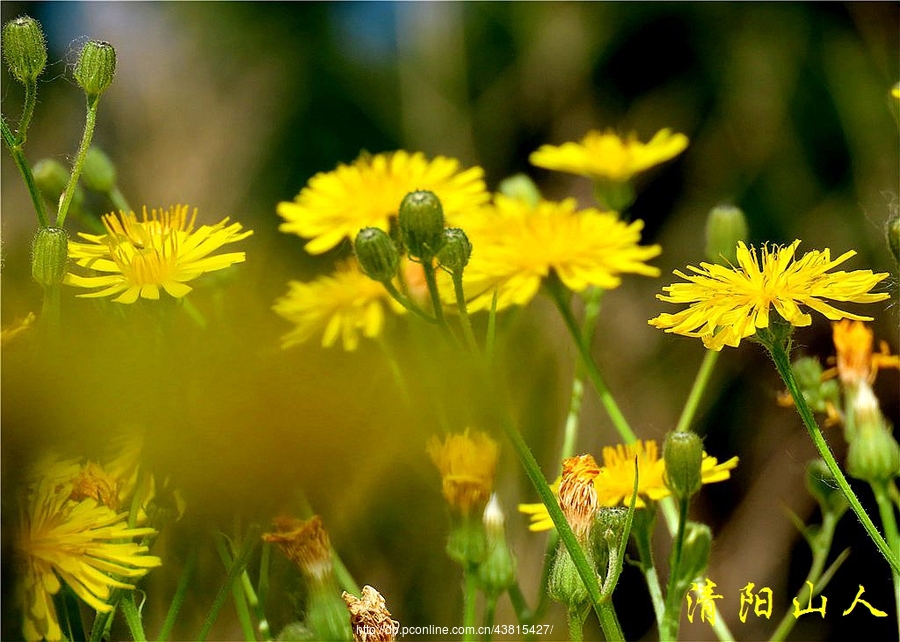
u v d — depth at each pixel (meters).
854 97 1.17
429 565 0.68
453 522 0.59
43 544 0.55
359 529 0.67
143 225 0.58
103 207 0.75
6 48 0.56
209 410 0.54
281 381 0.55
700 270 0.57
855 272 0.56
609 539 0.56
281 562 0.61
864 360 0.61
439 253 0.56
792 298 0.56
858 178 1.16
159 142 0.94
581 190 1.17
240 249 0.84
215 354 0.55
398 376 0.61
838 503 0.61
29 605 0.55
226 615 0.68
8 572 0.55
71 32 0.99
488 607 0.59
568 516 0.56
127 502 0.57
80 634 0.56
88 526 0.55
